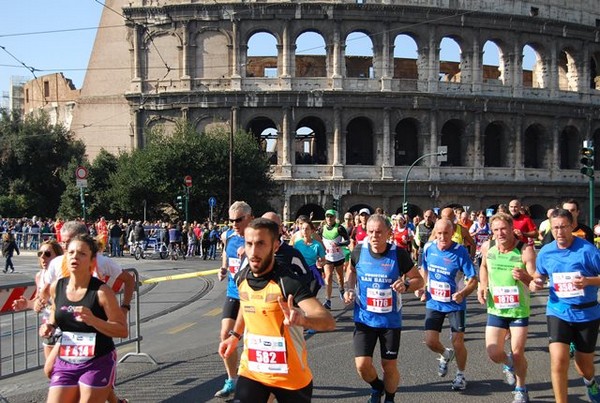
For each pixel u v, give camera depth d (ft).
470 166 224.12
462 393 39.75
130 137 227.40
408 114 218.79
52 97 304.71
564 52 254.47
